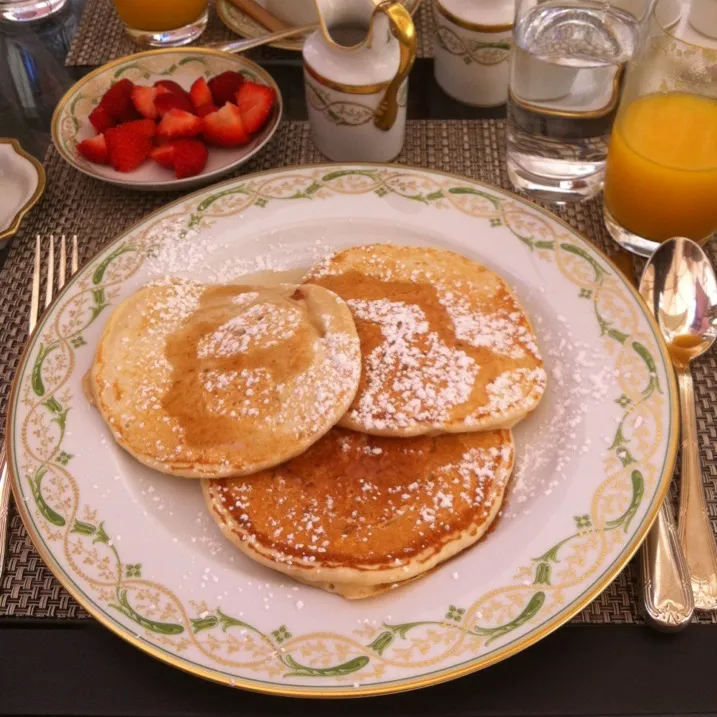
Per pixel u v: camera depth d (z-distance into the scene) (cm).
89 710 47
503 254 58
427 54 72
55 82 72
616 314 55
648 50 57
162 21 72
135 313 55
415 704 47
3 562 51
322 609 48
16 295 60
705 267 58
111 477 51
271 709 47
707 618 49
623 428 52
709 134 57
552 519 50
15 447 52
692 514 51
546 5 61
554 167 63
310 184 61
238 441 51
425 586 48
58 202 64
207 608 48
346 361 52
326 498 50
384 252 58
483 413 51
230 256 59
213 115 64
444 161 66
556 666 48
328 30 63
